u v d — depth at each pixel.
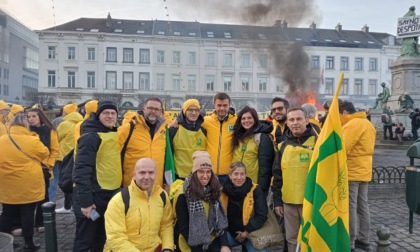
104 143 4.03
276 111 5.21
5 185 4.79
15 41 66.69
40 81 56.34
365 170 4.84
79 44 56.66
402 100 20.75
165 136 4.49
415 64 21.05
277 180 4.23
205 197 3.83
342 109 4.97
